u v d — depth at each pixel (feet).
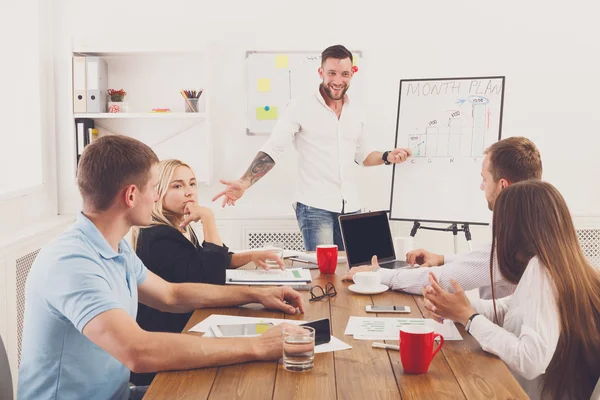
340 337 6.13
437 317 6.45
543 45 14.26
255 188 14.62
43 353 5.44
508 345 5.61
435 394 4.85
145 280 6.74
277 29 14.30
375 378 5.16
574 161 14.51
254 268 8.87
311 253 9.84
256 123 14.48
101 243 5.68
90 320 5.15
